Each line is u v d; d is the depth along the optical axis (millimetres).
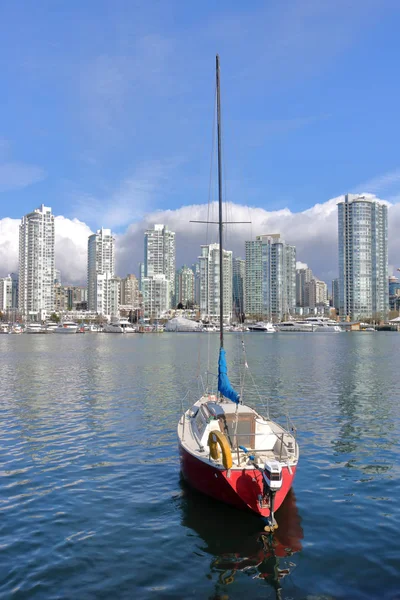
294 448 18094
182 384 51000
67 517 16688
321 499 18312
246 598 11891
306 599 11828
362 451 25031
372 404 38938
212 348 115812
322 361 78562
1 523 16203
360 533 15391
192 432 20984
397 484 20016
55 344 137000
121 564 13523
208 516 16625
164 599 11875
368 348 113062
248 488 15656
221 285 24359
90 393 44688
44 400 40781
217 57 25406
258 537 15102
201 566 13414
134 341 156750
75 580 12719
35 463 22938
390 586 12344
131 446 25953
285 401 40531
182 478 20656
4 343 142625
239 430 18266
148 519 16453
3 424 31391
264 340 158750
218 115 25297
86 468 22141
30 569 13242
